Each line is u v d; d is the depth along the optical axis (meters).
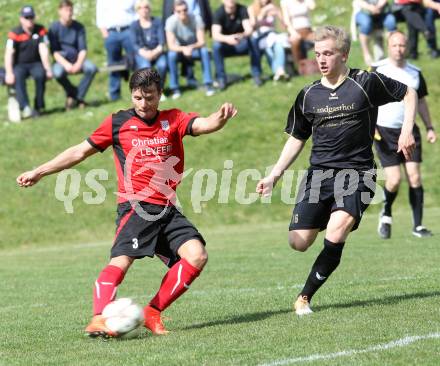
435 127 60.88
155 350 16.83
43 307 24.75
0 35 80.81
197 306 22.89
